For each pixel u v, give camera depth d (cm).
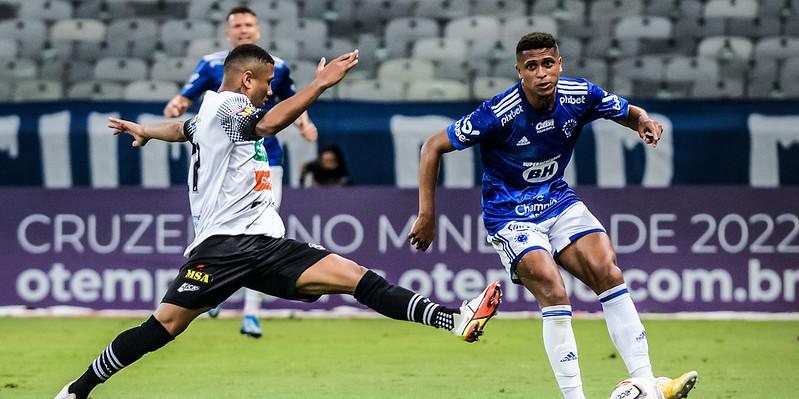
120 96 5159
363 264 3884
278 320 3812
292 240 1933
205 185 1900
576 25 5316
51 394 2362
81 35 5384
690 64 5100
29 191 3906
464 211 3878
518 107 1939
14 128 4212
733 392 2369
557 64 1894
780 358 2908
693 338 3312
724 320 3762
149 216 3878
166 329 1870
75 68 5228
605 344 3184
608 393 2355
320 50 5272
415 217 3881
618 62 5112
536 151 1973
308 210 3891
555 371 1878
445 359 2891
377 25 5384
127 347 1866
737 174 4162
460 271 3872
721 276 3866
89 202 3894
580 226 1984
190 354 2972
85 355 2978
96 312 3894
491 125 1942
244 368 2727
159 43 5322
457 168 4222
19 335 3372
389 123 4209
